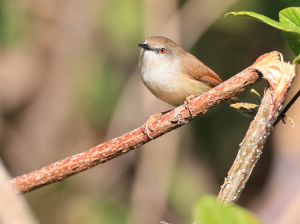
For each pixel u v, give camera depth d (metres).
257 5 11.70
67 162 4.93
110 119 12.68
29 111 14.11
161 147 11.78
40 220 11.24
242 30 12.63
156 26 11.98
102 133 13.30
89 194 12.04
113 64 12.78
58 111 13.67
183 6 12.25
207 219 2.47
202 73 8.21
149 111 11.99
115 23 12.27
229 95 4.41
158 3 11.98
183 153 12.55
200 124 13.03
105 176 12.58
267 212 10.60
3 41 12.11
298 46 3.78
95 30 13.21
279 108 3.80
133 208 11.41
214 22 12.64
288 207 10.20
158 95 8.34
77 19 13.49
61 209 11.58
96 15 13.14
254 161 3.84
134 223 11.26
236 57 13.00
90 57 13.19
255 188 12.97
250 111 5.21
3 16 11.88
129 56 12.59
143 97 12.12
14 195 2.75
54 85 13.77
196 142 12.94
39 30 13.30
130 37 12.17
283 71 3.85
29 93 14.12
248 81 4.25
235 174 3.86
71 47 13.48
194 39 12.19
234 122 12.91
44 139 13.81
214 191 12.60
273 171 11.59
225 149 12.98
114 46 12.70
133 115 12.27
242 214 2.51
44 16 13.37
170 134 11.88
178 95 8.17
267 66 3.99
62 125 13.59
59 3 13.69
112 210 11.66
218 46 12.95
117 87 12.62
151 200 11.44
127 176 12.71
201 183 12.37
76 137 13.59
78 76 13.12
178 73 8.03
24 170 13.71
